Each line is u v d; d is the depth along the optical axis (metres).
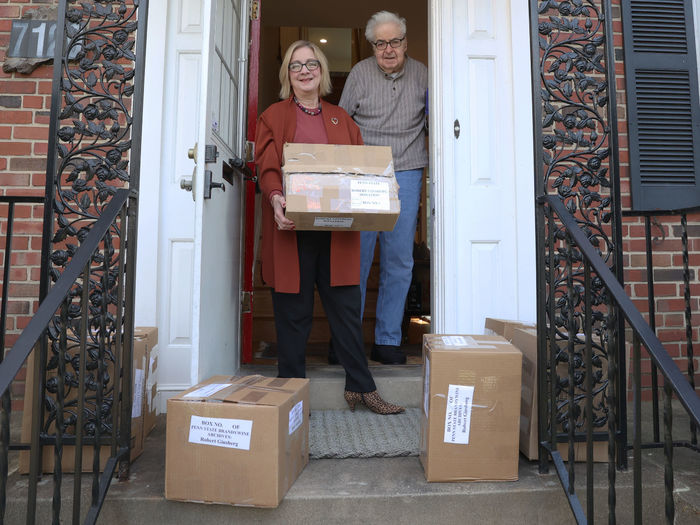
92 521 1.25
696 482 1.57
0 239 2.32
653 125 2.57
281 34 5.25
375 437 1.83
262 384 1.61
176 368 2.31
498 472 1.50
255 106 2.78
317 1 4.34
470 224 2.45
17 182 2.35
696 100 2.59
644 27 2.59
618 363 1.62
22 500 1.39
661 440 1.90
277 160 1.94
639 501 1.16
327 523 1.39
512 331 1.94
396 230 2.54
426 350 1.65
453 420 1.50
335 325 2.05
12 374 0.96
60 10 1.60
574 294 1.68
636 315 1.19
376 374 2.35
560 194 1.67
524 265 2.44
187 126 2.38
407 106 2.58
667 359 1.08
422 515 1.42
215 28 1.89
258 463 1.36
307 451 1.63
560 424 1.66
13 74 2.39
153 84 2.34
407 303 3.60
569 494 1.40
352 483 1.49
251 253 2.66
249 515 1.39
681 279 2.54
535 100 1.66
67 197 1.60
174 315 2.33
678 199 2.55
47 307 1.12
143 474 1.56
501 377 1.51
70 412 1.58
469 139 2.48
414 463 1.65
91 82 1.61
